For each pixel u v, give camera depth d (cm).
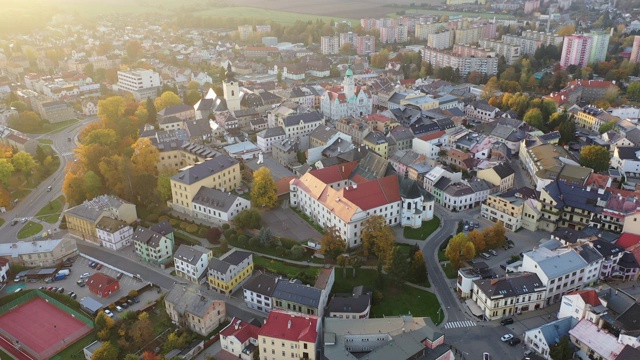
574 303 17775
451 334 18262
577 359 16562
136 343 18200
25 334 19225
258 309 19962
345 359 16012
